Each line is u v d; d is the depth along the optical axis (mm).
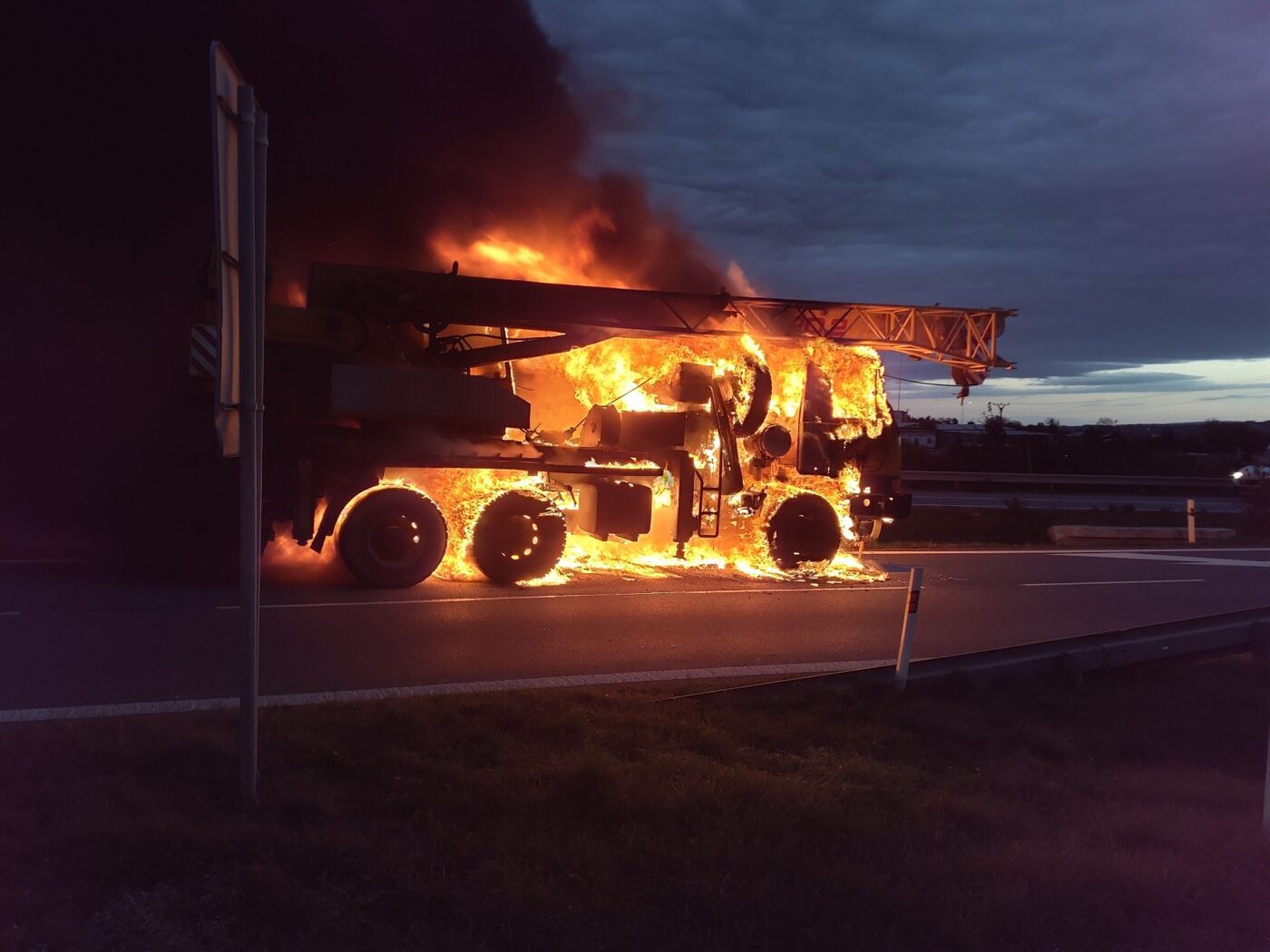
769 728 6180
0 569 11625
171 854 3965
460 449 11891
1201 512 30828
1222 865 4457
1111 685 8094
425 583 11852
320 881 3842
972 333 15141
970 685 7477
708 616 10695
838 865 4188
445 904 3744
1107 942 3811
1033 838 4715
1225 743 6930
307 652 8203
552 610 10531
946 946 3703
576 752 5426
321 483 11258
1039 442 47719
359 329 11898
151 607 9750
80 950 3387
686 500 13039
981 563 16703
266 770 4957
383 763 5094
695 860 4188
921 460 42906
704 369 13633
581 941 3547
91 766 4914
